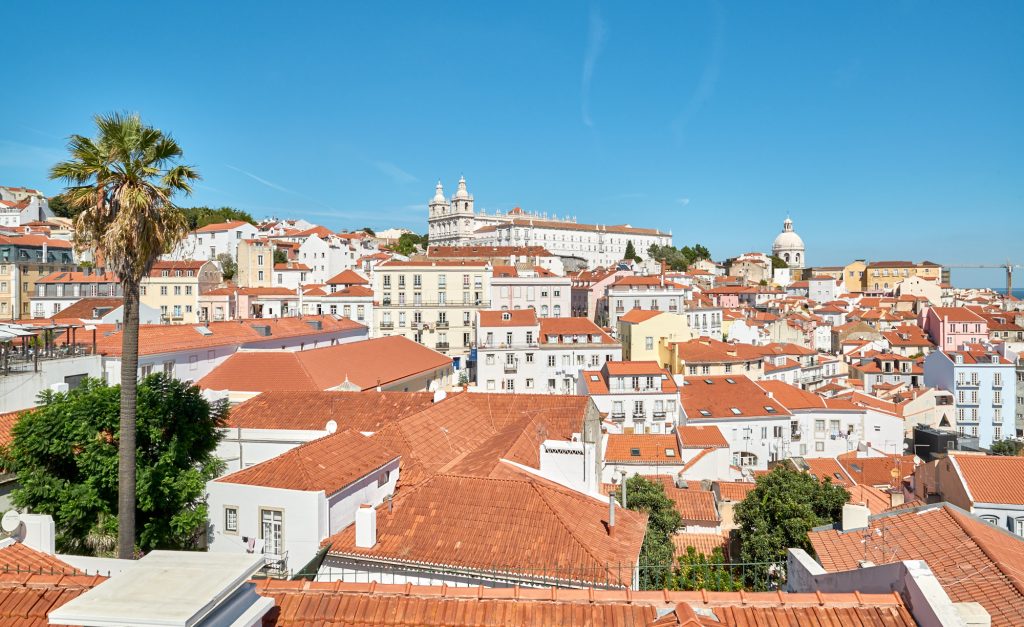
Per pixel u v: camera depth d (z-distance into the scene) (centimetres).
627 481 4522
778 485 3859
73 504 2352
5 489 2656
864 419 7638
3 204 17988
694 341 10112
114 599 1027
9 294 11238
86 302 8444
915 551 1931
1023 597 1520
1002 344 10238
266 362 5384
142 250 2045
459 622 1300
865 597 1311
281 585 1387
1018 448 6800
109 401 2609
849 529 2198
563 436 3347
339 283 13138
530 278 12725
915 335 13200
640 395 7644
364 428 3484
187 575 1101
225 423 3231
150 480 2381
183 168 2191
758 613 1288
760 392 7750
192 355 5444
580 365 9756
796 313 15125
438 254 18838
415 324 11444
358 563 2111
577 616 1305
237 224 18912
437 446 3064
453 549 2083
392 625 1296
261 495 2328
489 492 2297
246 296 11781
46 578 1350
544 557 2017
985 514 3188
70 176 2069
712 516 4566
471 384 9744
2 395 3516
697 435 6181
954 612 1175
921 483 3816
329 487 2330
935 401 8938
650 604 1329
